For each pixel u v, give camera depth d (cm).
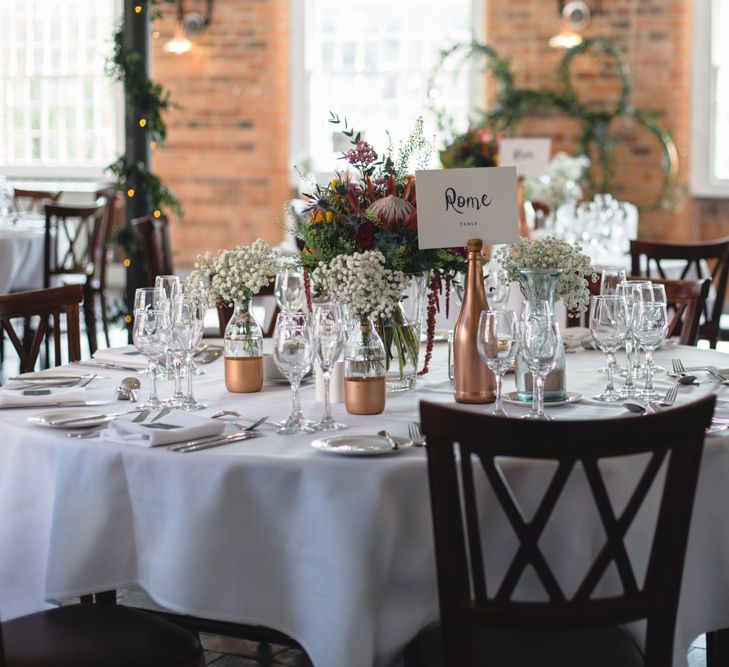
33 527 200
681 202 900
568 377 253
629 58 891
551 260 234
